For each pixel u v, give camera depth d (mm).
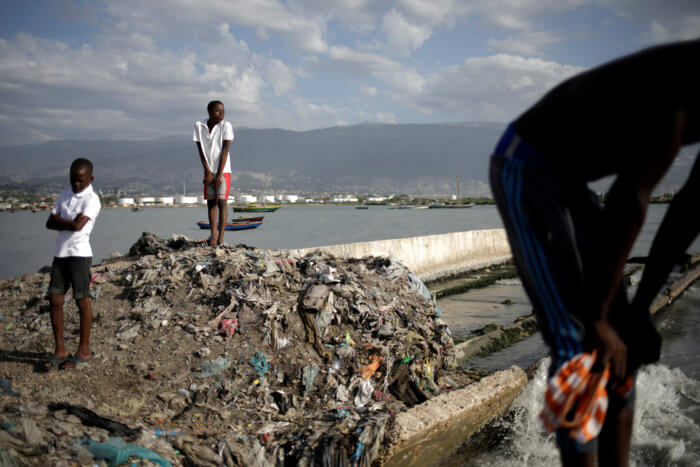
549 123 1372
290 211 145000
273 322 4184
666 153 1174
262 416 3457
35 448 2492
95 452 2543
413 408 3441
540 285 1385
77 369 3641
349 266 5379
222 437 3086
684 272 11602
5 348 4027
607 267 1280
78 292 3693
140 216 111500
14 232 58250
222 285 4738
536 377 4488
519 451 3648
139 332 4160
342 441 3004
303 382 3787
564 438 1382
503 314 8992
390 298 4859
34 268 24000
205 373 3752
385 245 11398
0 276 21125
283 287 4695
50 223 3680
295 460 2924
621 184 1257
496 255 16844
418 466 3295
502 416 4027
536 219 1370
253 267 4961
